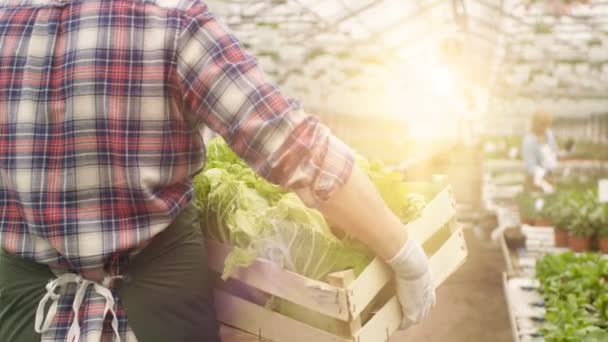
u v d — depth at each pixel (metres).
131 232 1.35
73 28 1.35
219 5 13.77
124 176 1.33
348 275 1.48
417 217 1.74
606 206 8.09
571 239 8.05
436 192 1.92
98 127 1.32
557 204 9.18
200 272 1.47
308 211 1.58
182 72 1.32
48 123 1.34
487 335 5.41
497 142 31.42
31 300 1.40
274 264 1.58
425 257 1.52
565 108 30.94
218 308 1.75
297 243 1.57
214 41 1.33
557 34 18.14
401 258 1.46
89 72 1.32
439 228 1.84
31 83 1.35
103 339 1.36
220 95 1.31
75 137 1.33
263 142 1.29
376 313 1.57
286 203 1.57
